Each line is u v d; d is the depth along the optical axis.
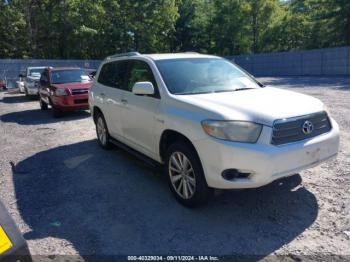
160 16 39.91
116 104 6.17
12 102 17.88
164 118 4.70
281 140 3.92
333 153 4.41
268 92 4.90
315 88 17.33
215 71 5.50
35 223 4.34
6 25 33.47
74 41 36.97
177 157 4.57
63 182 5.70
